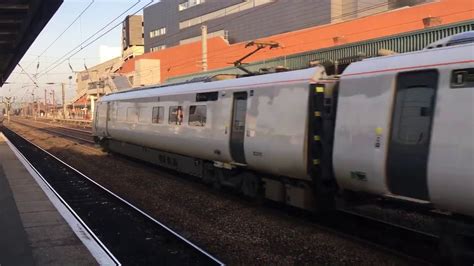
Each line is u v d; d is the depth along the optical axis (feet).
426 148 24.41
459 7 97.66
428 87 24.67
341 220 35.24
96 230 34.12
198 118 47.47
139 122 64.75
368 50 87.71
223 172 45.24
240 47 174.91
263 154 36.86
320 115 32.83
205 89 46.39
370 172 27.63
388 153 26.53
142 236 32.19
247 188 41.14
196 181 54.08
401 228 31.53
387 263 25.22
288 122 34.22
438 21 95.61
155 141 59.41
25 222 32.58
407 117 25.63
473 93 22.39
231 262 26.48
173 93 53.78
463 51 23.36
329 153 32.68
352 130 28.76
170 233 31.14
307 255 27.12
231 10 226.79
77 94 370.94
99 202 44.34
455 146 22.80
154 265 26.18
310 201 34.32
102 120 84.28
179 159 55.21
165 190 48.75
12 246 26.96
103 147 88.07
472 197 22.26
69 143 117.19
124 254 28.25
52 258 24.81
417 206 26.12
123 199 43.09
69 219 33.45
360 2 164.25
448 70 23.62
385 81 26.91
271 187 37.76
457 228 23.99
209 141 44.98
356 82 28.76
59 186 54.39
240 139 40.09
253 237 31.01
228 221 35.37
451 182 23.02
